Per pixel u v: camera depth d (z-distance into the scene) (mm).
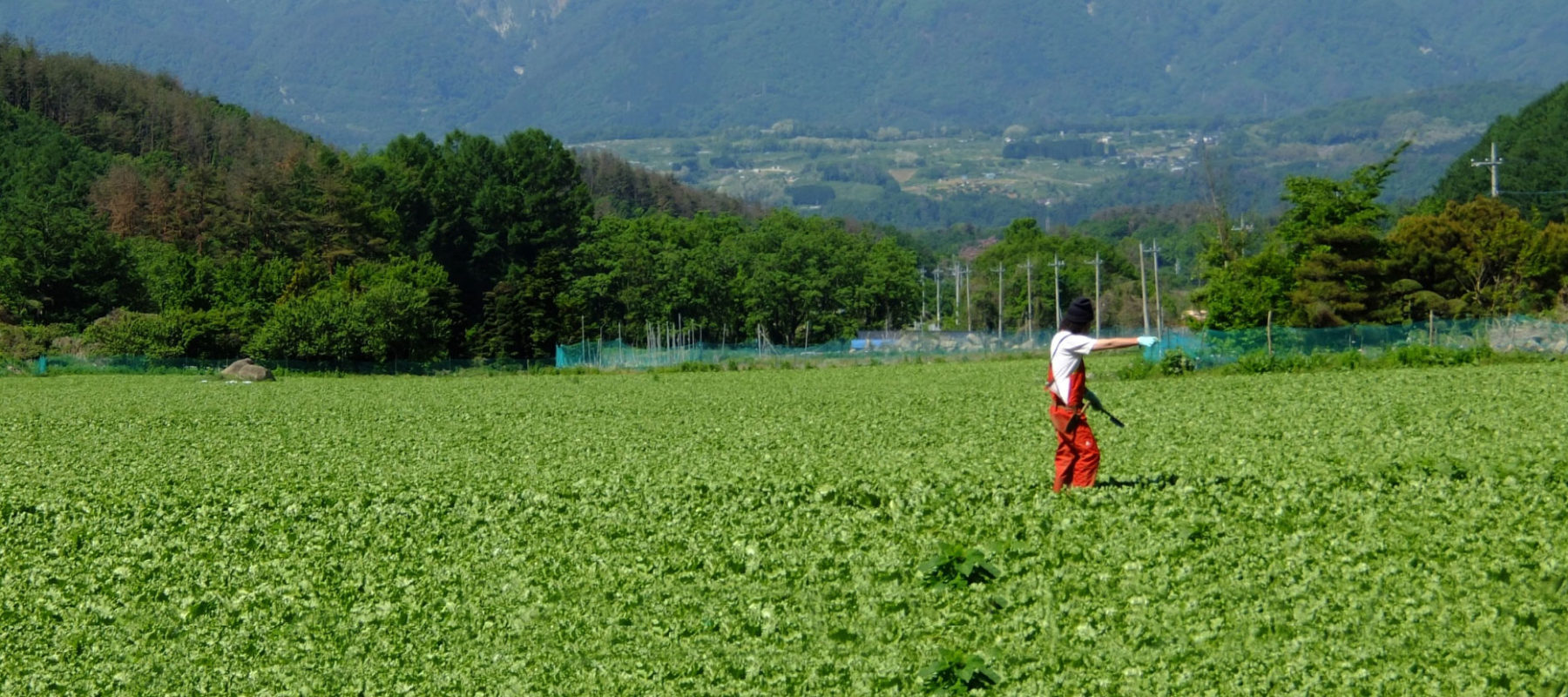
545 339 121938
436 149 165000
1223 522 15094
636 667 12117
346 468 26453
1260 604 12125
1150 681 10727
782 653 12133
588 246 144125
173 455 31219
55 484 25469
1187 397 36219
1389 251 71562
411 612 14391
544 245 151625
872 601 13328
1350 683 10305
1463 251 70625
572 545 16844
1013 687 10938
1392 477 17125
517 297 121688
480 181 154250
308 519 19797
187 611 15180
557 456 27328
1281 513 15234
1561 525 14148
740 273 150375
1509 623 11242
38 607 15781
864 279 158750
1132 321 139000
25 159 171000
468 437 33000
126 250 125125
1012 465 20656
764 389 52656
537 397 52000
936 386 49125
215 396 59250
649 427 34094
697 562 15406
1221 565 13438
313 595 15461
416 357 100625
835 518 17062
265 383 74375
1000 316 131875
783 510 17922
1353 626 11461
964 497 17406
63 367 90688
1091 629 11867
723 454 25750
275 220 146125
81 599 16109
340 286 114875
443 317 119562
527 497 19969
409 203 148375
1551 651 10625
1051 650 11594
